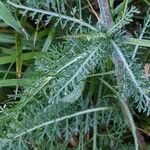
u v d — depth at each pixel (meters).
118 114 0.41
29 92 0.35
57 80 0.33
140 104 0.34
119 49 0.33
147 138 0.46
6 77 0.46
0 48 0.46
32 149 0.43
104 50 0.33
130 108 0.42
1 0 0.44
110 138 0.42
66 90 0.34
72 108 0.41
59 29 0.45
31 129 0.38
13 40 0.46
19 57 0.43
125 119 0.39
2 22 0.47
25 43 0.46
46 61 0.35
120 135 0.42
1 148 0.39
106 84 0.42
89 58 0.33
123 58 0.33
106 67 0.42
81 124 0.41
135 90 0.34
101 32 0.33
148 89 0.34
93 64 0.33
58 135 0.40
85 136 0.45
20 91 0.42
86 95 0.45
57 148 0.42
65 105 0.40
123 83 0.35
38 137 0.41
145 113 0.45
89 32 0.34
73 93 0.40
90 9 0.48
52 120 0.39
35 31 0.47
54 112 0.39
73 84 0.33
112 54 0.34
